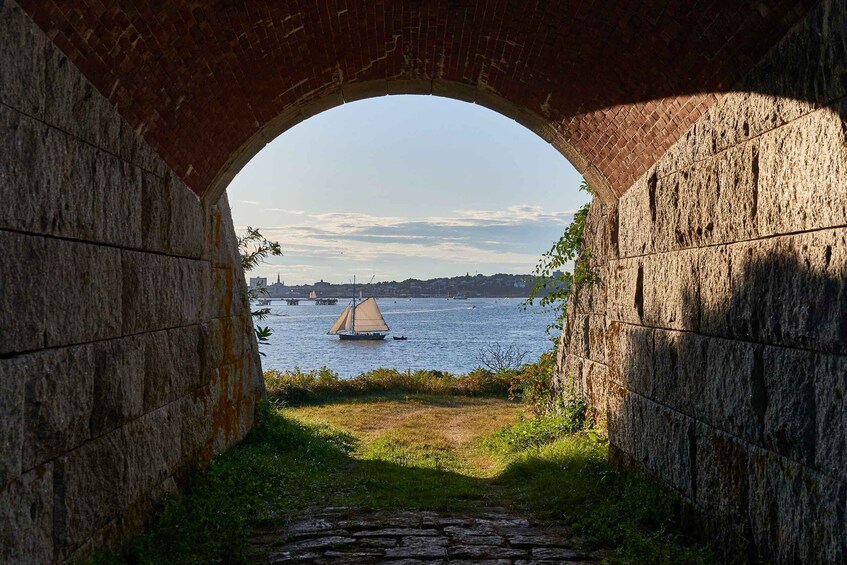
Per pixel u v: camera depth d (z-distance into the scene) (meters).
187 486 6.80
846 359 3.79
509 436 11.30
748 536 4.89
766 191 4.66
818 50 4.05
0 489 3.64
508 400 19.81
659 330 6.71
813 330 4.07
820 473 4.03
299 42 6.65
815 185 4.07
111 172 5.11
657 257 6.80
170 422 6.37
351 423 14.98
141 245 5.71
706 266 5.63
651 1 5.30
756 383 4.77
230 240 9.67
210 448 7.77
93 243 4.80
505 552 5.60
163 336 6.23
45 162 4.11
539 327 115.12
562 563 5.36
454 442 12.43
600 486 7.42
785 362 4.41
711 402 5.48
